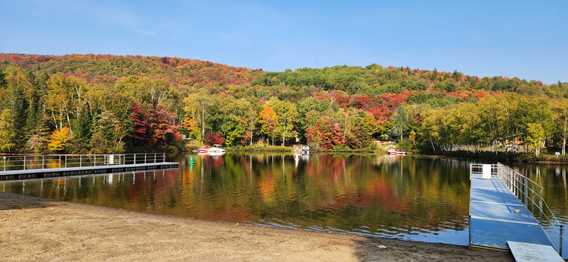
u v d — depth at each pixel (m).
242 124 108.75
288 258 11.04
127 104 66.00
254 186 31.91
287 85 188.12
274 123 113.00
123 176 37.31
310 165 56.53
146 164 44.78
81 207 19.92
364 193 29.25
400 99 153.88
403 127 112.56
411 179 38.78
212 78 196.38
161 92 101.75
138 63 194.25
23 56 182.88
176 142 84.50
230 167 50.62
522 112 69.12
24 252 10.95
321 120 111.69
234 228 15.34
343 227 18.86
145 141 69.19
